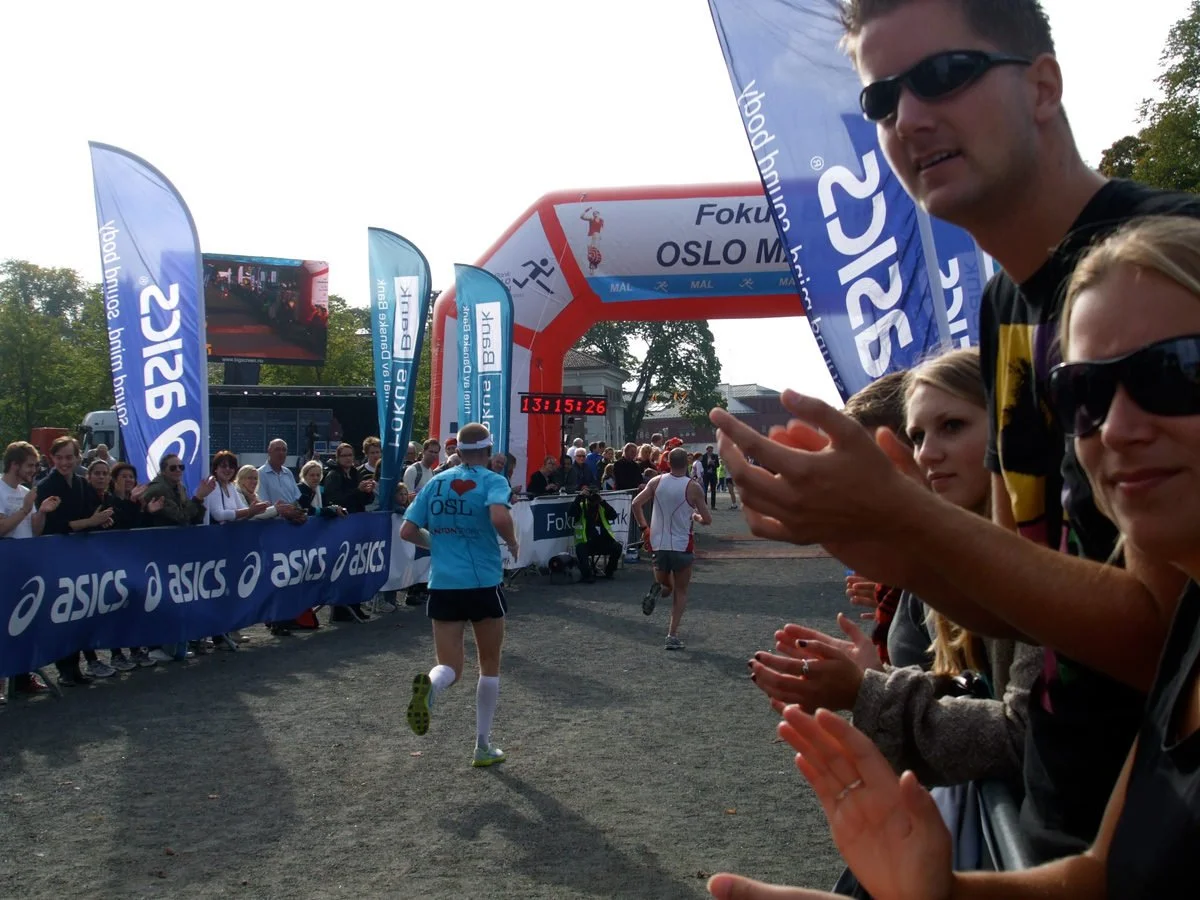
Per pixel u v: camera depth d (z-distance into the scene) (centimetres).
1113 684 118
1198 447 82
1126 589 104
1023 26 129
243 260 3959
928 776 167
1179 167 2581
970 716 162
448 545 579
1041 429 140
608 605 1220
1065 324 95
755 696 721
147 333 941
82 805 497
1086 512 121
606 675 801
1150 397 82
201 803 500
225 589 927
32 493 760
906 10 131
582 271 1667
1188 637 91
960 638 185
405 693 749
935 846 94
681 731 628
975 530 100
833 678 172
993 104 128
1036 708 129
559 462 1745
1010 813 144
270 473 1091
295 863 421
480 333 1548
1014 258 138
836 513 96
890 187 540
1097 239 119
